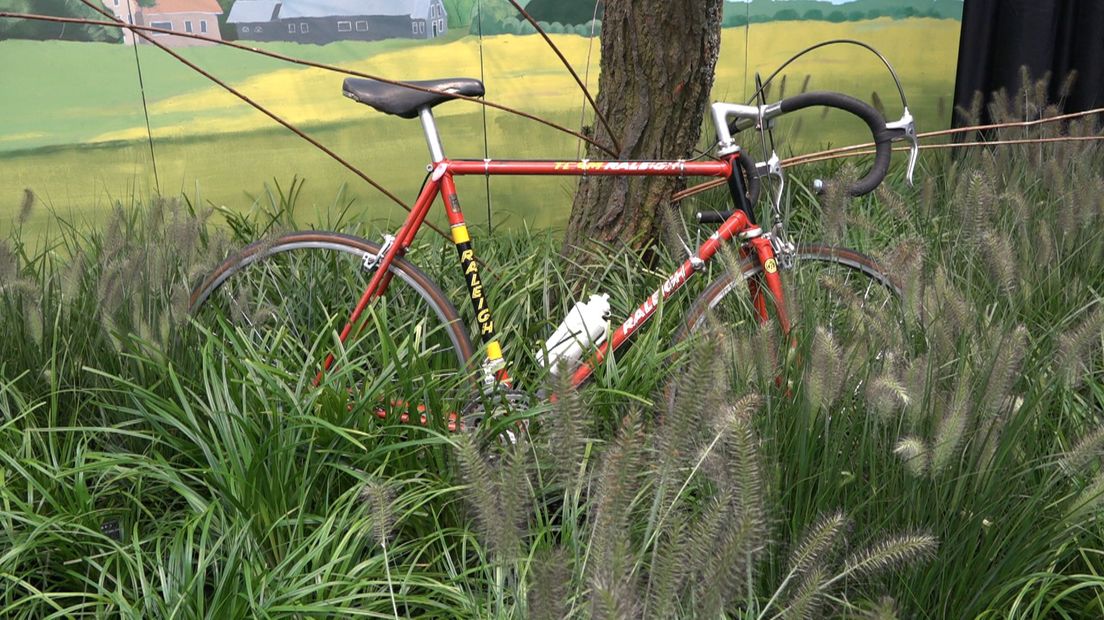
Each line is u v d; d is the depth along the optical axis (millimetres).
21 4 3326
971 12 4418
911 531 1643
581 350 2475
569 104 3979
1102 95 4613
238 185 3734
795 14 4320
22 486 2053
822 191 2514
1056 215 2988
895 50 4527
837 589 1721
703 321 2475
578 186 3145
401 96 2504
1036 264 2684
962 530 1707
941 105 4629
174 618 1699
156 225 2678
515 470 1381
